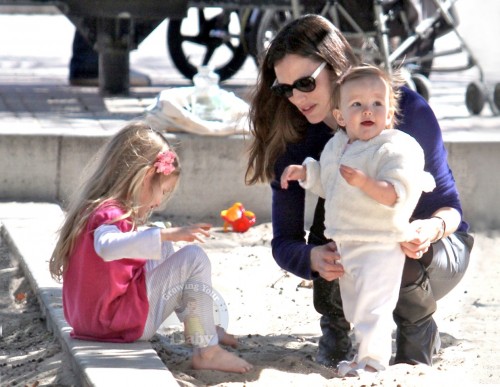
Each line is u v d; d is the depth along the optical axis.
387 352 13.03
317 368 13.97
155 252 12.42
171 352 14.57
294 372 13.77
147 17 32.25
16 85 35.94
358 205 12.73
